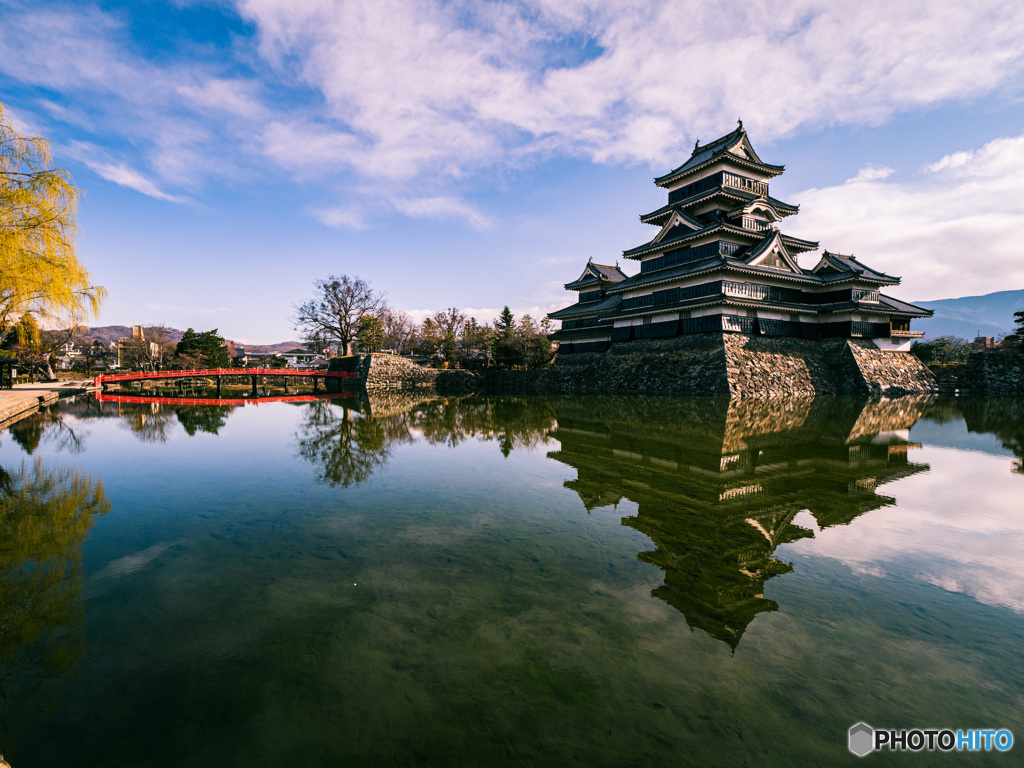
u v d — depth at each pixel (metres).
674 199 36.72
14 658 3.36
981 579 4.50
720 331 28.66
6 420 18.45
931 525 6.03
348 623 3.77
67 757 2.48
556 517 6.44
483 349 59.34
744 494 7.47
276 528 6.10
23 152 13.04
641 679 3.06
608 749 2.52
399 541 5.59
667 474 8.95
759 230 31.31
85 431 15.96
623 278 45.44
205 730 2.67
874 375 28.89
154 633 3.67
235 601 4.16
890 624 3.71
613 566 4.81
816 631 3.60
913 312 32.31
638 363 33.00
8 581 4.60
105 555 5.25
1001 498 7.23
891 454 10.70
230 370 39.28
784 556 5.05
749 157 33.19
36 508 7.09
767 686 2.99
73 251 13.96
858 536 5.64
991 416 18.25
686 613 3.88
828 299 32.22
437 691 2.98
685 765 2.41
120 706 2.86
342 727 2.69
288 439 14.19
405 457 11.08
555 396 33.94
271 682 3.07
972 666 3.20
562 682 3.04
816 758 2.45
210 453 11.77
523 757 2.46
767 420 16.92
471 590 4.31
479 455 11.27
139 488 8.24
